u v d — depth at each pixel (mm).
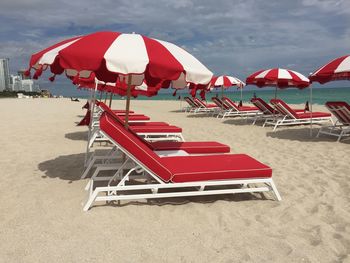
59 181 4523
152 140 7594
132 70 2930
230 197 3959
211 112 15711
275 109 10242
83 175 4660
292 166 5363
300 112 10500
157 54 3156
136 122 8141
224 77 13547
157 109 19094
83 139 7961
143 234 2998
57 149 6715
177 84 4078
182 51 3602
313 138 8062
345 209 3582
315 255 2650
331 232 3035
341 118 7867
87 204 3479
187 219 3330
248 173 3688
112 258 2605
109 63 2934
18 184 4395
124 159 4559
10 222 3215
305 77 10039
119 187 3518
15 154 6223
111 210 3496
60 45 3529
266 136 8469
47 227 3107
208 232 3057
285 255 2650
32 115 14312
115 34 3438
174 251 2719
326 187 4289
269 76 9688
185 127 10406
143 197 3527
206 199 3889
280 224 3236
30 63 3717
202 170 3650
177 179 3543
